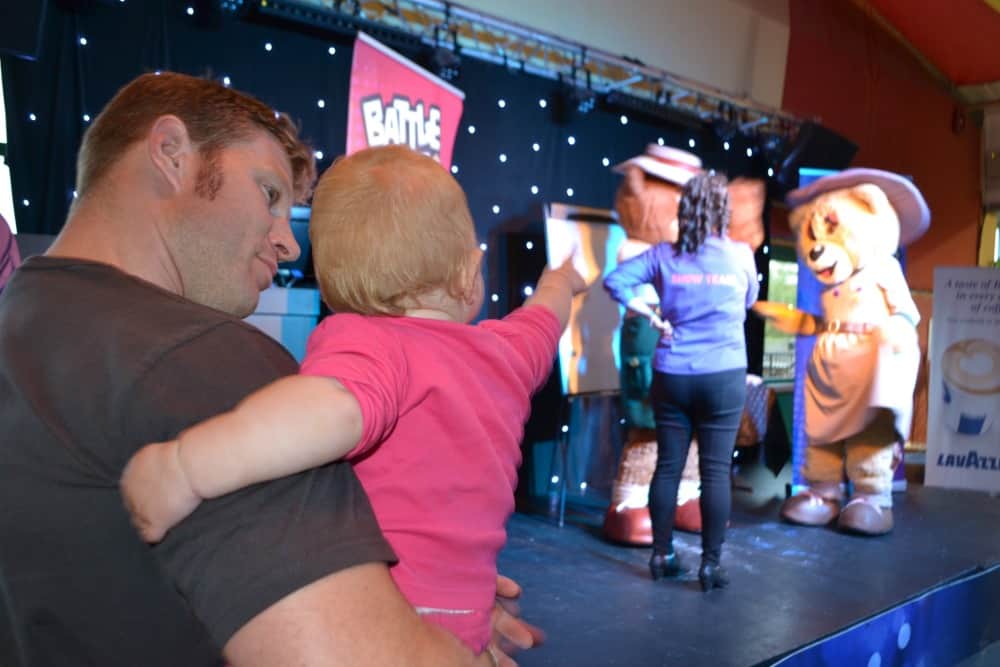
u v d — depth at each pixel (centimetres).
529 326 100
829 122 572
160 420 59
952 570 318
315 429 59
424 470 76
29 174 265
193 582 56
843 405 385
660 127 481
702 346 276
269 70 322
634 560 326
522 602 275
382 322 81
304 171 88
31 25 245
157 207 74
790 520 390
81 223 75
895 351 377
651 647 237
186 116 75
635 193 414
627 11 452
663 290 286
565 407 409
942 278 485
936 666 282
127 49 285
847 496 396
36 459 61
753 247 479
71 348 63
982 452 476
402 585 73
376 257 84
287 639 54
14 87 261
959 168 657
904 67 621
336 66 342
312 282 298
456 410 77
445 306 88
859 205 391
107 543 60
